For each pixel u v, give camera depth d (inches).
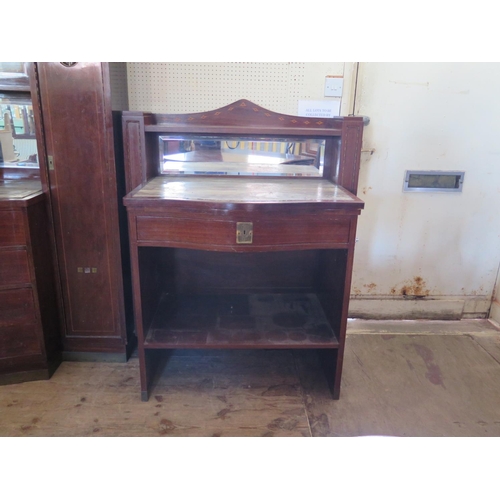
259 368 72.8
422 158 80.9
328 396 65.5
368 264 87.4
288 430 58.0
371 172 81.4
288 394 65.8
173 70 73.1
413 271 88.4
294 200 53.5
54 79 60.7
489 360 76.4
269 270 78.7
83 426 57.5
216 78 73.9
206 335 63.8
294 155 72.2
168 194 56.2
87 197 65.6
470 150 80.7
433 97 77.3
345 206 53.9
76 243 67.5
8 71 62.2
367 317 90.9
